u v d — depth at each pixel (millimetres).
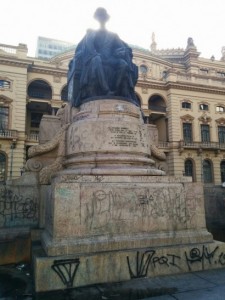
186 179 5238
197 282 4031
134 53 43000
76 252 4039
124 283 3980
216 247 4711
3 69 30609
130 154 5473
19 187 5824
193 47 47250
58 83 33969
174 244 4582
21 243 5496
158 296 3584
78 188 4305
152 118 40719
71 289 3781
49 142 6160
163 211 4711
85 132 5535
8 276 4629
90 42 6816
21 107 30594
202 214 4984
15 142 29172
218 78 40562
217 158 38031
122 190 4539
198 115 38781
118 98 6184
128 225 4461
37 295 3625
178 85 38062
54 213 4121
